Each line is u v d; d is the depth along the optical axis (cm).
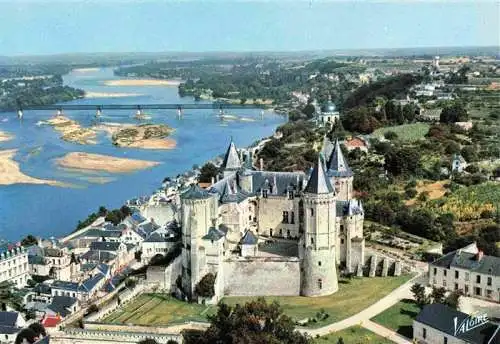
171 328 17000
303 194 19412
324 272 19325
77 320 18262
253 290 19988
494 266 18938
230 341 14512
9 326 18912
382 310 17900
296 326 16850
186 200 19725
